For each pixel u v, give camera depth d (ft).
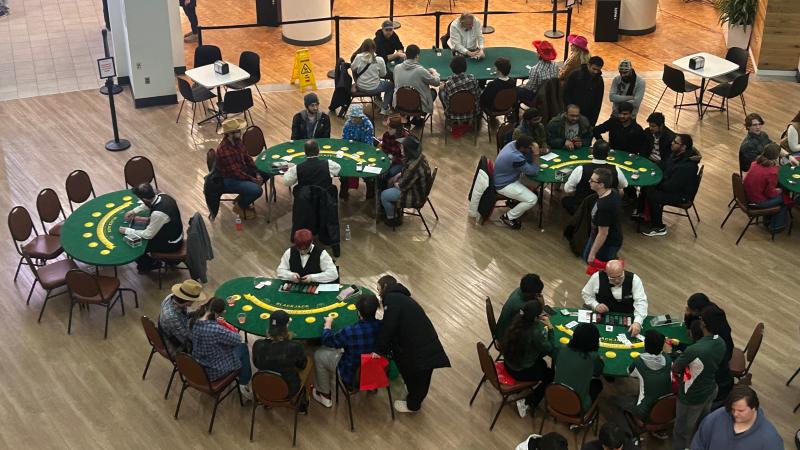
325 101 48.85
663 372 25.57
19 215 32.76
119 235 32.99
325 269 30.01
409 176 35.83
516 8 62.13
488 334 31.86
